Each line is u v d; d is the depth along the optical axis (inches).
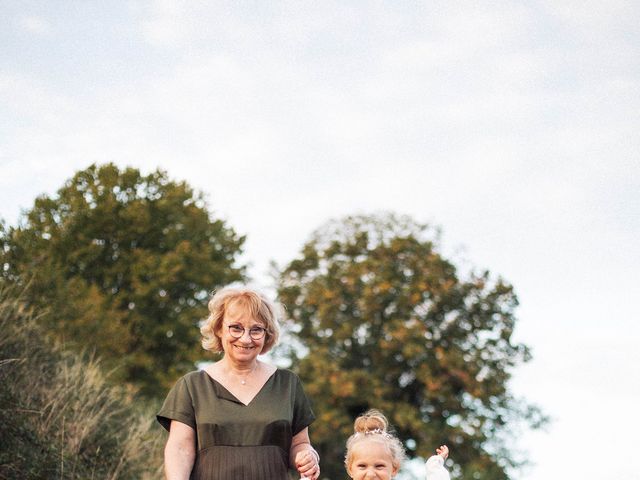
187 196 1050.1
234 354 174.2
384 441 210.8
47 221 942.4
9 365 360.2
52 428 348.5
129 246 998.4
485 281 1173.1
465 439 1076.5
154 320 950.4
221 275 1027.9
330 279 1178.0
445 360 1092.5
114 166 1015.0
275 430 171.6
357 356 1167.0
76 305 603.2
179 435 171.2
